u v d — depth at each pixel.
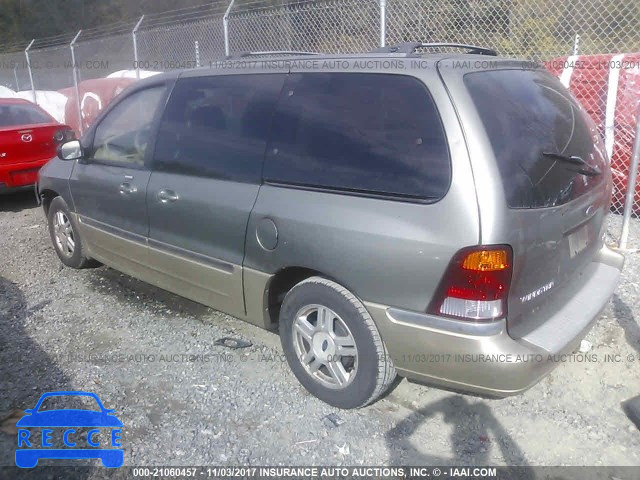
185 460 2.85
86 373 3.62
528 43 7.50
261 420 3.14
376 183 2.82
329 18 7.79
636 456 2.85
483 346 2.56
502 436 3.00
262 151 3.31
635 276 4.73
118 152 4.36
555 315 2.96
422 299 2.67
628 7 7.18
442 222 2.58
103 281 5.13
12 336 4.13
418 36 7.38
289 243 3.08
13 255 5.94
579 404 3.24
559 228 2.84
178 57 9.84
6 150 7.53
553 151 2.89
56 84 14.42
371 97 2.93
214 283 3.64
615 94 5.88
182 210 3.70
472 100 2.66
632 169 5.07
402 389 3.39
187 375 3.57
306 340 3.25
